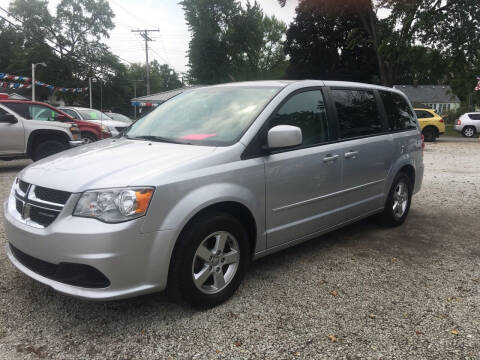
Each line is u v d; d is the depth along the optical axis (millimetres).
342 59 38219
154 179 2801
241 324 2971
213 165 3121
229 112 3729
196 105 4055
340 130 4293
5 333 2803
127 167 2945
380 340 2797
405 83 69125
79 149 3693
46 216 2840
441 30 18984
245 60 54188
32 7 53812
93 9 55812
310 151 3861
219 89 4203
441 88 68562
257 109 3613
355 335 2852
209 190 3021
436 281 3742
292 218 3766
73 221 2693
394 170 5070
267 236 3547
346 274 3869
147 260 2768
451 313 3164
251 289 3523
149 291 2824
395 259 4270
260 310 3170
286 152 3654
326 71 38906
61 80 52688
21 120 9445
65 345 2691
